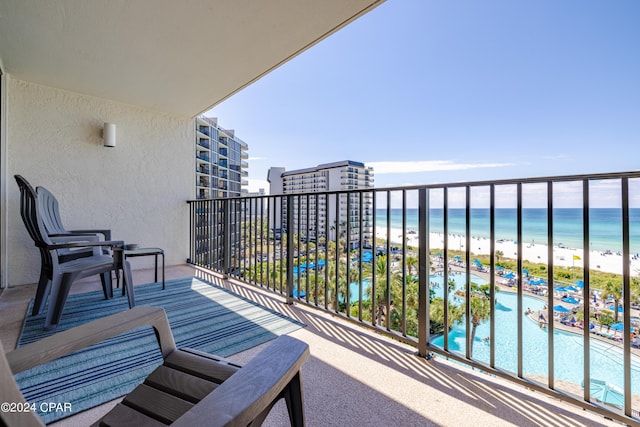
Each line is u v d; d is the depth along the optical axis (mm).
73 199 3449
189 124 4395
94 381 1402
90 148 3561
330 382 1412
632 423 1098
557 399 1286
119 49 2605
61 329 1990
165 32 2381
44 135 3273
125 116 3814
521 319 1384
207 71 3014
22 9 2082
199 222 4176
